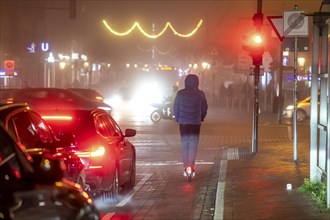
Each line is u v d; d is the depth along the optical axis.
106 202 11.61
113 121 13.08
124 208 11.26
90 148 10.89
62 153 8.15
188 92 14.38
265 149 19.97
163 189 13.47
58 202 4.98
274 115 41.22
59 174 5.45
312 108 11.57
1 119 6.16
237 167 15.53
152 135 26.52
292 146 20.95
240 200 11.02
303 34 16.27
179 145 22.78
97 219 5.35
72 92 28.23
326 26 10.52
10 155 5.37
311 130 11.62
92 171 10.83
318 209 9.85
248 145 22.11
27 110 7.44
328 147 9.67
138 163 18.00
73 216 4.96
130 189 13.44
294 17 16.23
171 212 10.94
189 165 14.48
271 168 15.26
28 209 4.88
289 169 15.04
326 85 10.73
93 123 11.28
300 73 40.81
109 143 11.50
